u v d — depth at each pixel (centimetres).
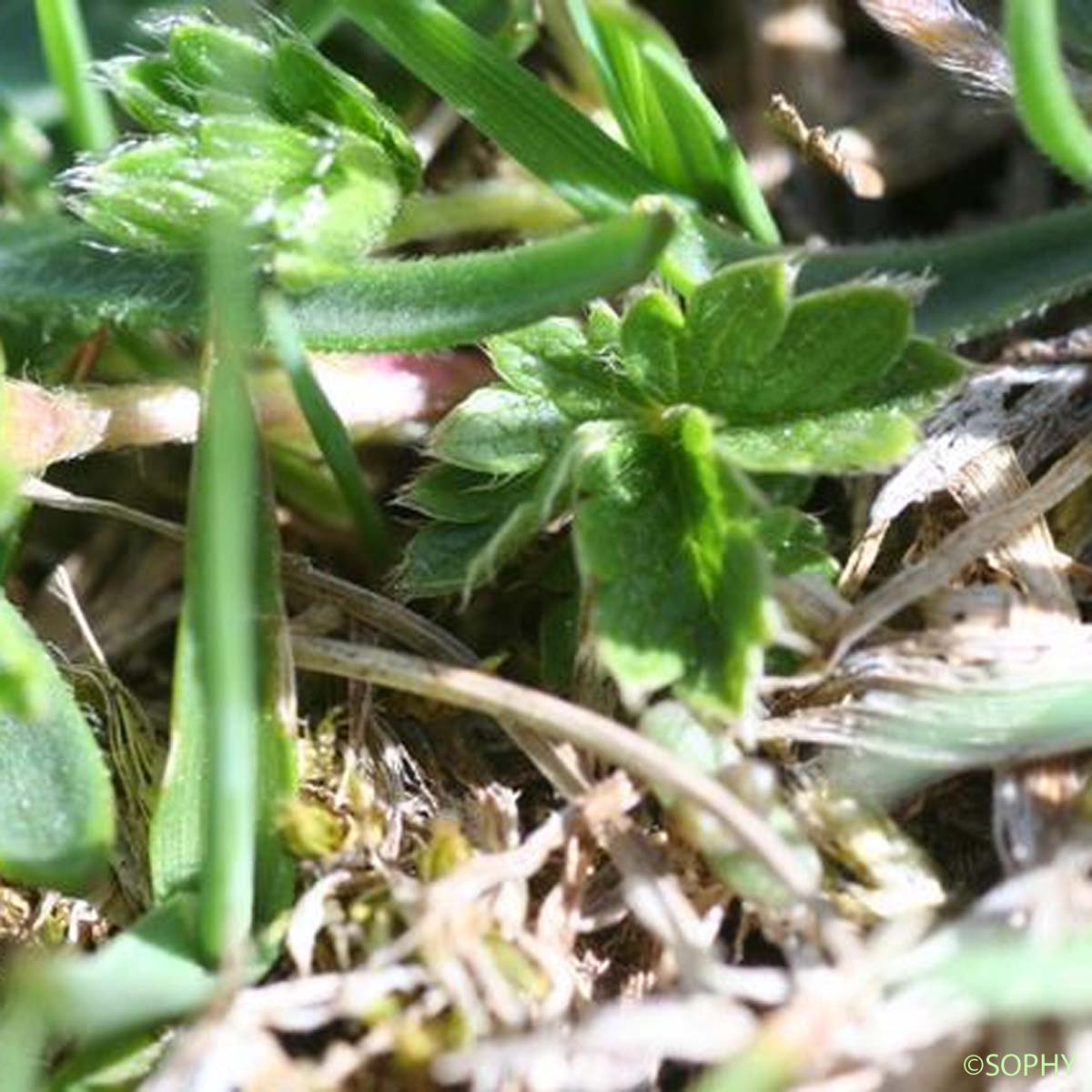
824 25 12
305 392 9
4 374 9
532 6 11
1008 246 9
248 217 9
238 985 8
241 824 8
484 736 9
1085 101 10
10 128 11
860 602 9
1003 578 9
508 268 9
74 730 9
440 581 9
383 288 9
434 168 11
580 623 9
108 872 9
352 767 9
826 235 12
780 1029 7
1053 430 10
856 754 9
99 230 9
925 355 9
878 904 8
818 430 9
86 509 10
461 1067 8
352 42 11
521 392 9
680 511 9
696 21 12
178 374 10
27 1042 8
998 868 9
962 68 10
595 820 9
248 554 9
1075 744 8
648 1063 8
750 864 8
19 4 11
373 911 8
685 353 9
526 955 8
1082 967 7
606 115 12
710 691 8
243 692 7
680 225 9
